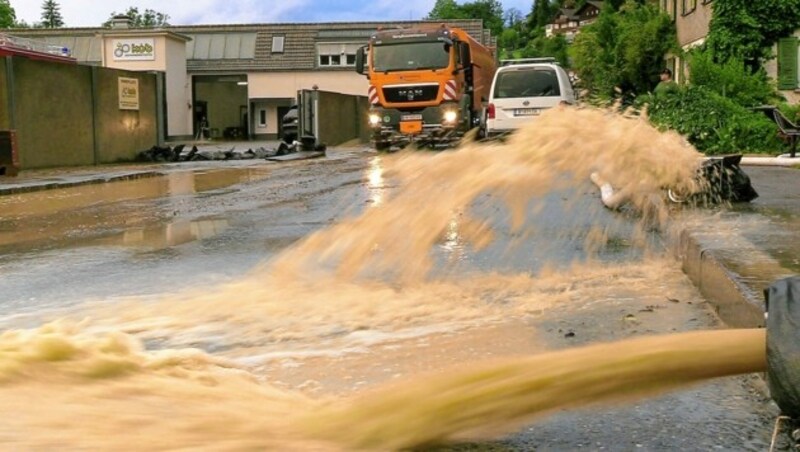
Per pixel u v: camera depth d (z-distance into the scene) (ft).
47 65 63.46
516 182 16.15
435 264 18.17
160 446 6.80
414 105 68.80
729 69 65.16
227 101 172.55
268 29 167.94
